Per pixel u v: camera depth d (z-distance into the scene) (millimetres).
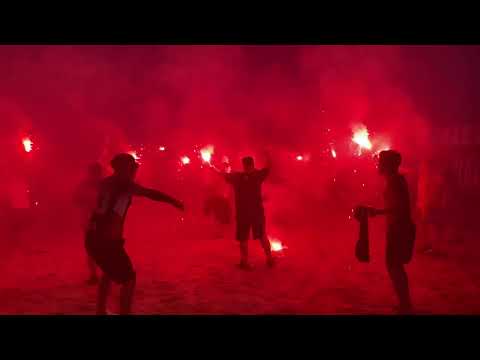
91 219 4539
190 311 5273
